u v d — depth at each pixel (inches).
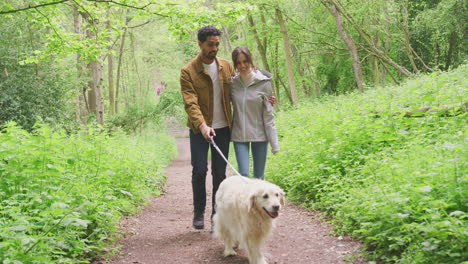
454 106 228.7
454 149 151.5
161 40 1167.6
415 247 127.4
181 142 1217.4
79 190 186.5
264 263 147.7
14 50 575.8
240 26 877.8
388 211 145.8
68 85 671.1
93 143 260.8
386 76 856.3
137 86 1282.0
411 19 735.1
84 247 156.7
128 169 308.3
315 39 768.3
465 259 113.9
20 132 200.7
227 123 189.8
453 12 645.3
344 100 486.9
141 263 158.6
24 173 177.5
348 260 146.6
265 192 141.9
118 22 381.7
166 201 318.7
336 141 270.5
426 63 781.9
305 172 260.8
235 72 192.9
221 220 163.2
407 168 167.2
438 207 129.7
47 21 364.2
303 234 185.9
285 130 491.2
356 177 212.8
